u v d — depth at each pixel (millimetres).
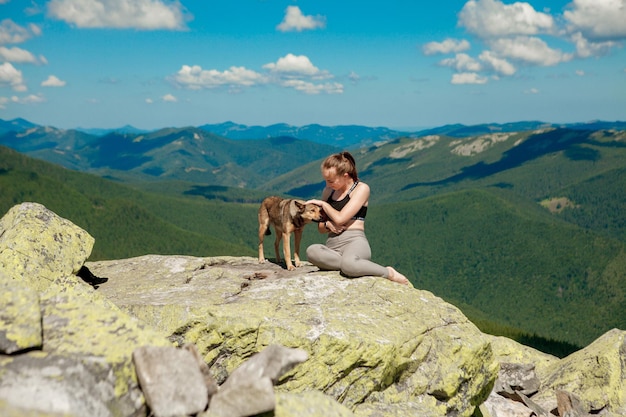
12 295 4238
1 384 3506
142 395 4117
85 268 10297
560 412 10273
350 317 7996
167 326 7523
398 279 9891
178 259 11883
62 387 3621
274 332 7344
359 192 9750
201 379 4293
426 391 7902
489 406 10016
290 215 10422
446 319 8781
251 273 10523
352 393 7293
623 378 10633
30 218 8961
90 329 4445
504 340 13734
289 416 4551
